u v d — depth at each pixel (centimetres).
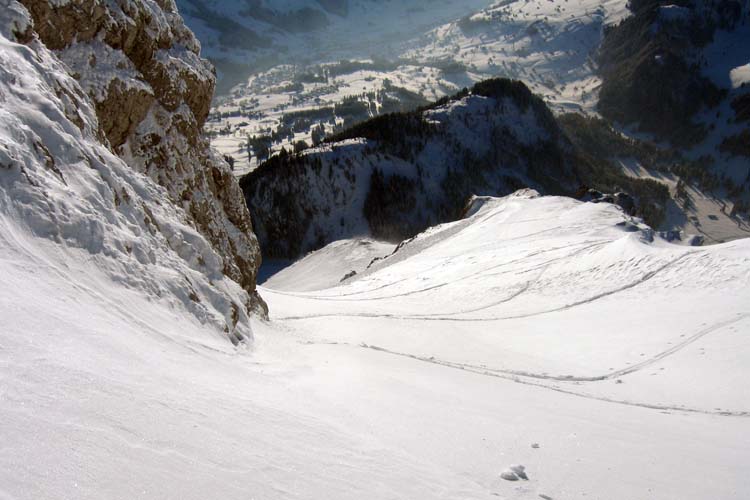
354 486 571
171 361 785
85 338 648
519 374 1891
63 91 1260
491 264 4638
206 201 2269
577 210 6241
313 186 15275
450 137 18300
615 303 2812
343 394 1032
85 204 1004
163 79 2119
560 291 3359
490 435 941
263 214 15100
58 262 837
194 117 2336
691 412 1437
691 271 2862
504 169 18738
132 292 979
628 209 9294
